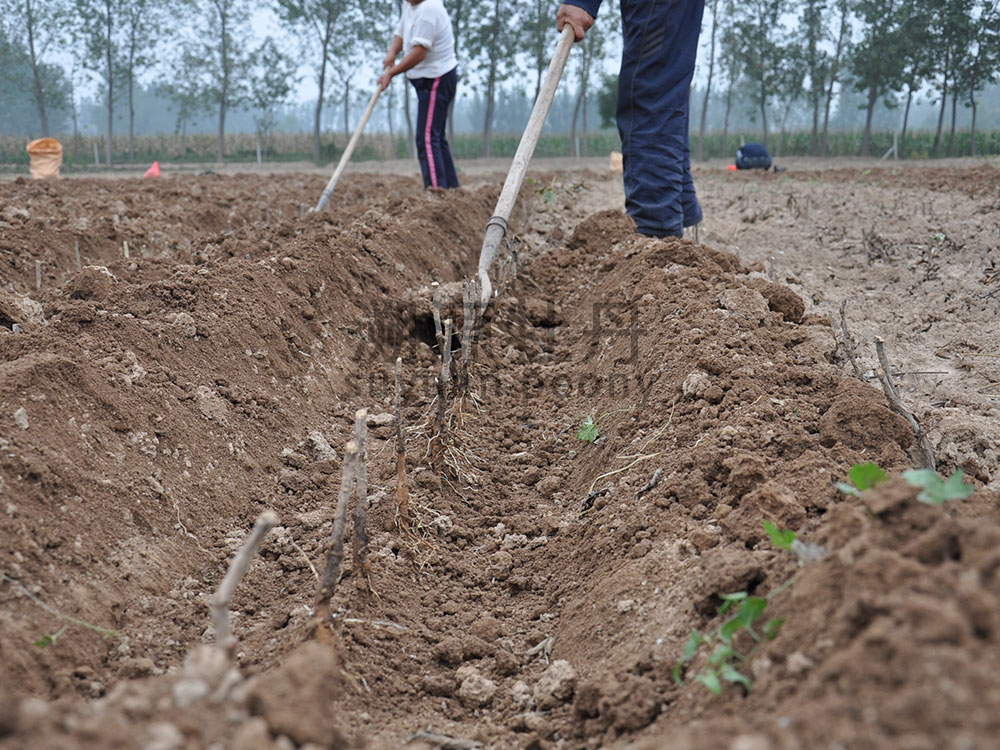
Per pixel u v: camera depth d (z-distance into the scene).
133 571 2.41
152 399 2.98
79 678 2.03
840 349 3.57
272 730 1.41
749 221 8.43
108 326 3.27
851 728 1.25
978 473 2.82
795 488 2.33
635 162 5.63
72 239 5.50
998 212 7.95
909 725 1.21
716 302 3.89
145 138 42.78
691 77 5.54
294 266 4.26
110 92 35.62
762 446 2.69
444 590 2.66
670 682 1.87
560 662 2.14
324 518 2.90
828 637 1.51
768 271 5.84
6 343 2.90
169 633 2.30
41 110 36.94
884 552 1.54
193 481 2.86
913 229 7.38
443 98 8.30
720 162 32.22
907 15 29.84
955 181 11.36
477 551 2.89
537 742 1.91
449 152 8.84
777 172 16.38
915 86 31.03
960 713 1.19
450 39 8.13
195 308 3.59
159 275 4.14
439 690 2.19
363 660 2.23
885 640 1.34
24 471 2.33
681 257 4.62
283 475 3.18
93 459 2.59
